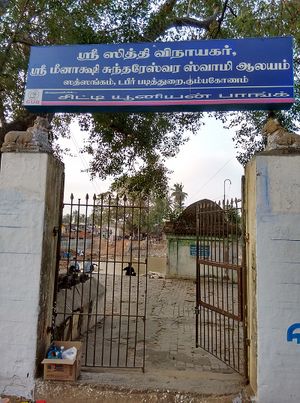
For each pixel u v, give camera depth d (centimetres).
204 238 557
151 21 695
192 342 630
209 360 538
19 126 676
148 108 407
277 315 348
